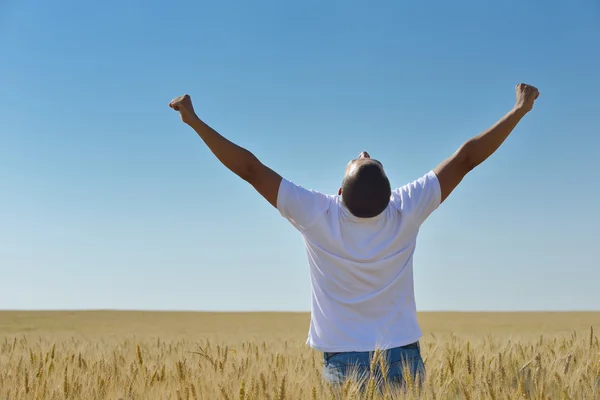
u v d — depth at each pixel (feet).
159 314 200.13
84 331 104.68
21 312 190.39
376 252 15.03
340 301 15.20
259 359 23.20
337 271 15.15
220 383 16.89
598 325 114.32
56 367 21.17
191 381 17.16
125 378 18.76
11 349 31.55
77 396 17.15
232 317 185.37
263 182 15.16
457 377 17.40
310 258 15.78
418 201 15.43
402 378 14.94
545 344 27.27
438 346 25.66
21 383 17.97
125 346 32.40
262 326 131.85
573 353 20.40
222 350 24.82
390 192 15.10
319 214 15.07
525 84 16.16
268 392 15.57
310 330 15.89
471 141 15.90
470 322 134.62
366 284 15.14
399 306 15.37
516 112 15.85
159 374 19.42
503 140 15.87
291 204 15.08
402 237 15.33
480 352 24.22
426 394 15.03
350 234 15.16
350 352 15.08
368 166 15.03
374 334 15.06
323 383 15.84
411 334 15.38
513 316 172.45
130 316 179.52
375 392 14.24
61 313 189.67
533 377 17.02
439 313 203.41
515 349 24.76
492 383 16.79
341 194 15.81
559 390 16.39
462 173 15.92
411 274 15.78
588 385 17.01
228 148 15.11
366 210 14.87
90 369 20.53
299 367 20.26
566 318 155.63
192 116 15.24
